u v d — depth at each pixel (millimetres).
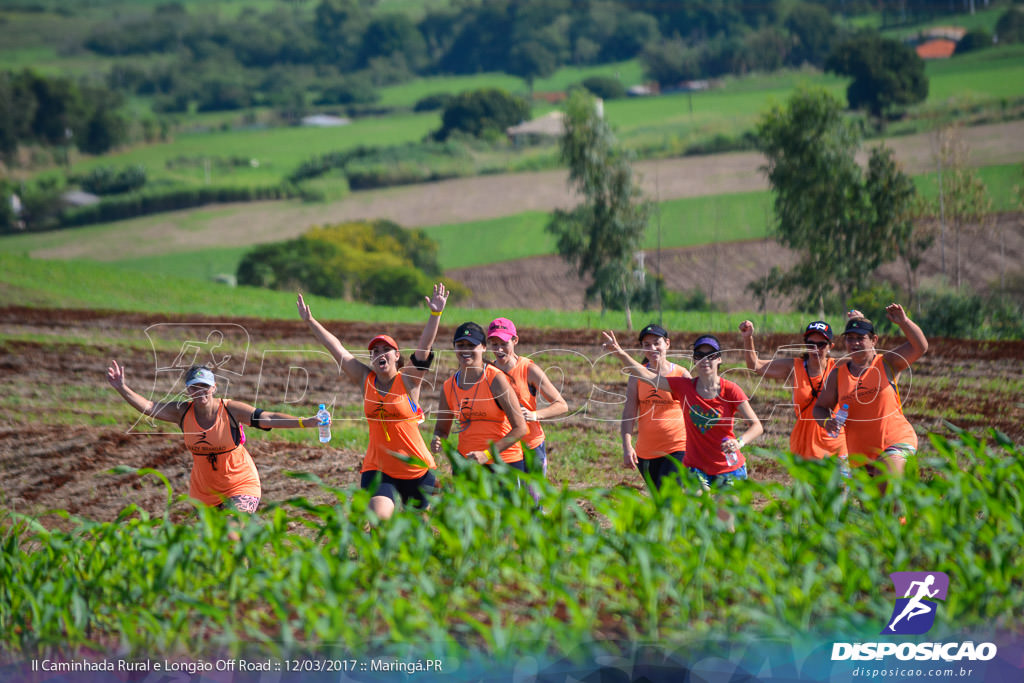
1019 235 87500
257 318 54750
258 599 10758
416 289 102062
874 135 132625
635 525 10469
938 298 47906
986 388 26875
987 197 93938
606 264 68812
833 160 63438
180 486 19422
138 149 187000
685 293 91000
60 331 46469
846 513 10758
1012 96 136625
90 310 57562
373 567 10188
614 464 19562
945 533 10312
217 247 135750
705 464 12430
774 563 10359
